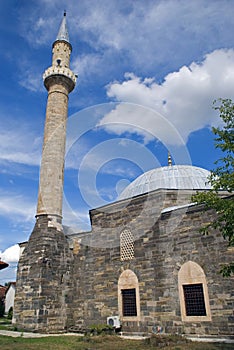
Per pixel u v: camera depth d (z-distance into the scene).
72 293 25.86
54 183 28.19
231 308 17.12
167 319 19.25
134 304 21.34
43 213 27.02
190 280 19.14
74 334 21.92
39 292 23.39
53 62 33.62
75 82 33.50
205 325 17.75
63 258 26.25
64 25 36.06
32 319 22.78
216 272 18.28
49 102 31.77
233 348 13.66
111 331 20.34
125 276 22.50
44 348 14.74
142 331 20.08
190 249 19.78
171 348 14.27
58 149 29.61
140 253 22.19
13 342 16.67
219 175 13.86
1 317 41.38
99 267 24.55
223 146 13.62
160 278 20.50
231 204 12.72
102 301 23.27
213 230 19.14
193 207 20.50
